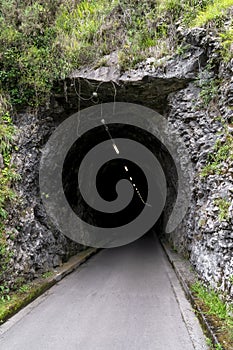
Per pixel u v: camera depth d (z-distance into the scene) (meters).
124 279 8.36
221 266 5.53
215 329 4.27
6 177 7.22
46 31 8.77
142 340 4.43
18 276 6.91
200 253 7.14
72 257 11.23
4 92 8.19
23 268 7.21
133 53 8.23
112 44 8.57
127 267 10.10
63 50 8.62
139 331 4.76
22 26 8.60
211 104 7.48
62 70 8.55
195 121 7.87
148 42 8.24
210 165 7.01
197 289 6.19
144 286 7.52
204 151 7.31
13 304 5.78
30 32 8.62
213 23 7.30
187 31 7.67
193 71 7.77
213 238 6.02
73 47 8.62
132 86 8.52
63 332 4.80
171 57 7.92
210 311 4.97
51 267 9.02
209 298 5.51
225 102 6.76
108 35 8.66
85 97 9.34
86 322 5.21
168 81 8.07
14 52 8.35
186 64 7.77
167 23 8.18
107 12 8.88
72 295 6.89
